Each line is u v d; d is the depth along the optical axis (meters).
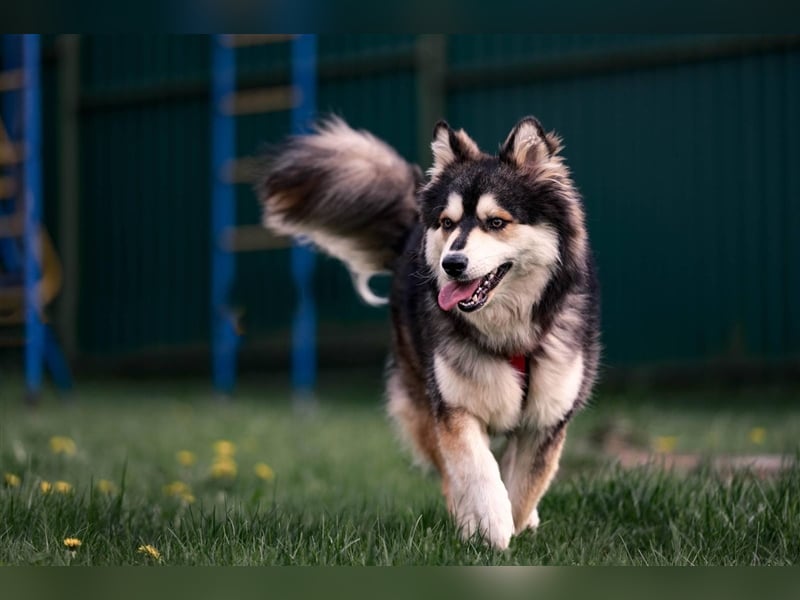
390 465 7.35
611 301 12.34
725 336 11.77
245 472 6.93
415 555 4.09
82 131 15.96
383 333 13.50
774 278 11.52
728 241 11.77
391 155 5.76
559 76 12.69
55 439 7.51
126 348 15.63
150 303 15.47
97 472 6.46
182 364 15.06
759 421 9.38
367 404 12.29
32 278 11.47
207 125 15.07
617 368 12.27
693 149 11.95
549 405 4.65
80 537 4.35
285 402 12.54
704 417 9.82
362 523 4.72
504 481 4.93
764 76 11.56
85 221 15.95
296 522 4.73
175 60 15.27
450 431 4.57
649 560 4.19
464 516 4.49
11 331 13.15
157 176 15.45
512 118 13.02
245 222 14.65
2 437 7.64
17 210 12.59
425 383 5.04
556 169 4.70
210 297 15.05
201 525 4.48
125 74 15.65
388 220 5.66
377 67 13.84
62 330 15.88
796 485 4.87
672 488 5.05
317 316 14.00
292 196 5.79
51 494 4.97
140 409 11.27
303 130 7.20
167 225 15.37
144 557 4.12
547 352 4.61
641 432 8.09
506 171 4.66
